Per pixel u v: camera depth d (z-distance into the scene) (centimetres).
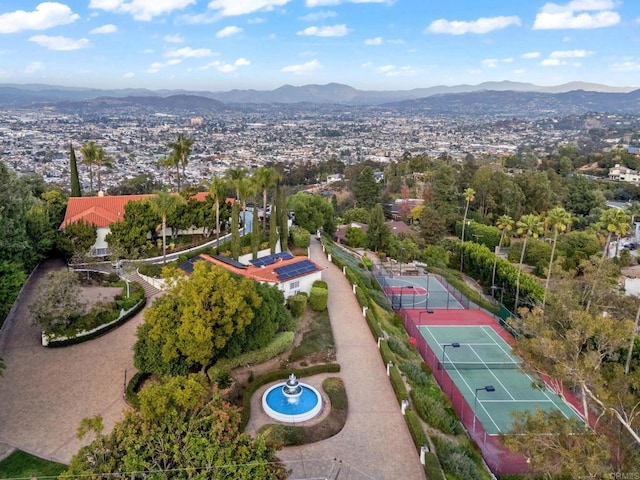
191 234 7681
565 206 13550
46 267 6297
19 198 5072
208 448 2108
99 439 2175
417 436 3186
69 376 3775
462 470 3078
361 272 7262
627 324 2792
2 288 3909
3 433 3072
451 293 7562
